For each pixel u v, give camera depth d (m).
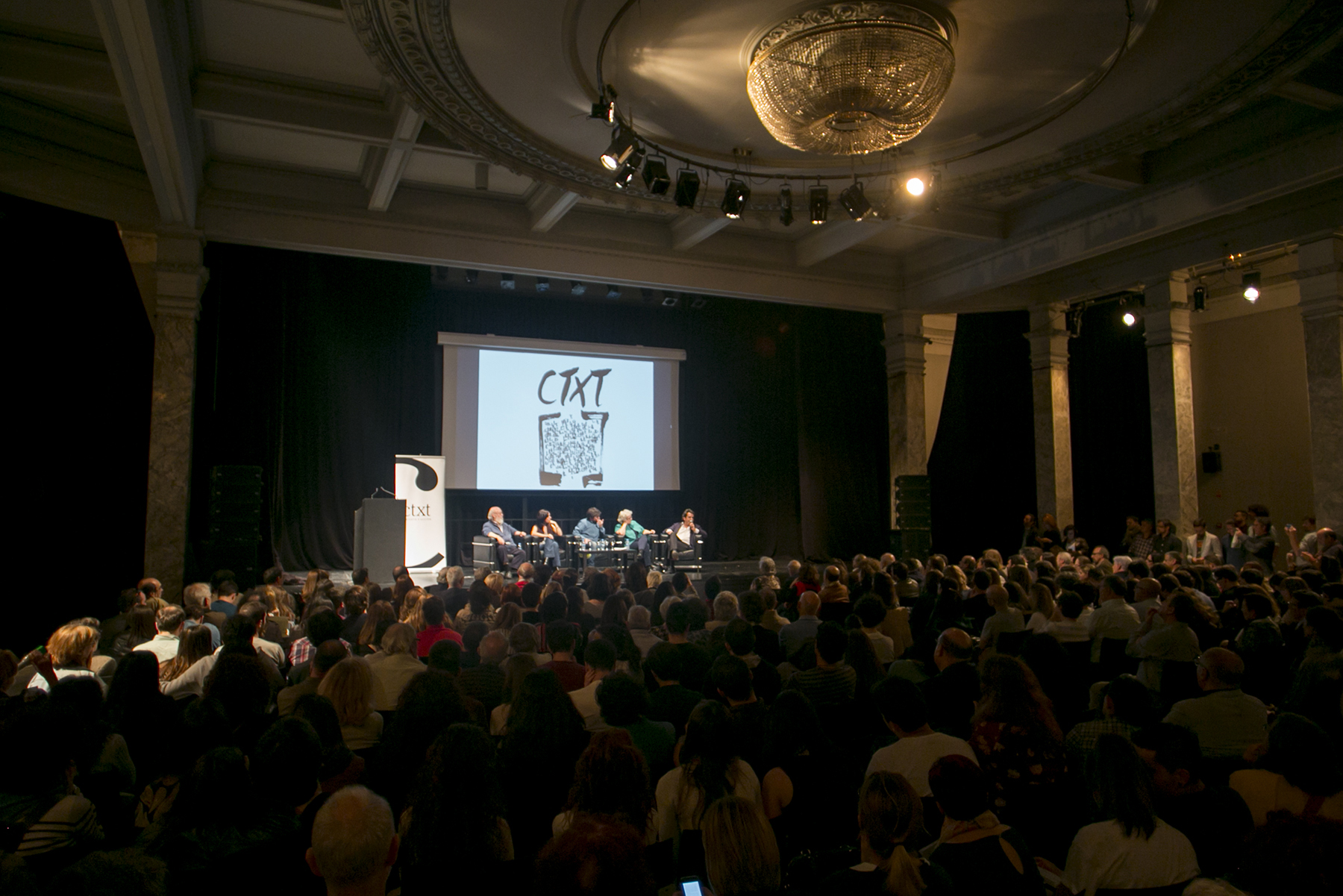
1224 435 11.91
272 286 10.00
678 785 2.23
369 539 8.59
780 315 13.58
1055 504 11.25
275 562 9.89
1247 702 2.93
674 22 5.08
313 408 10.51
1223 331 11.98
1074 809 2.43
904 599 6.22
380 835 1.49
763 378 13.59
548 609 4.66
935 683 3.22
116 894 1.34
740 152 7.10
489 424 11.87
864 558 6.98
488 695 3.30
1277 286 11.35
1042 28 5.19
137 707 2.95
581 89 5.91
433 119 6.28
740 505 13.45
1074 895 1.92
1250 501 11.56
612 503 12.80
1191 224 8.26
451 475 11.59
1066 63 5.63
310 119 6.87
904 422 11.67
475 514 12.01
